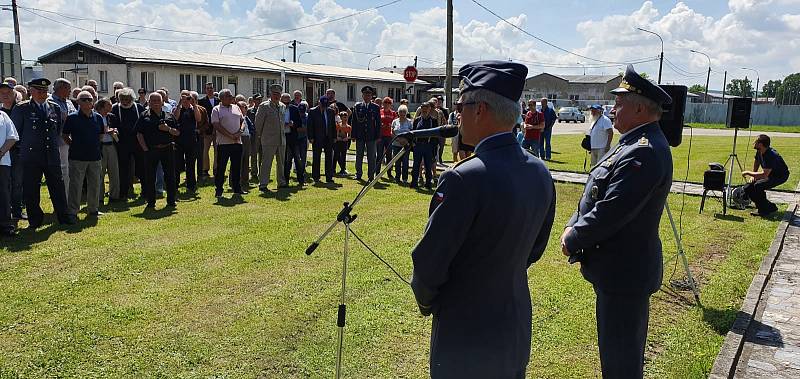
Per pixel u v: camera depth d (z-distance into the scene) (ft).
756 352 14.48
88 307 15.93
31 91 23.86
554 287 18.45
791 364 13.84
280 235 24.18
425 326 15.25
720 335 15.25
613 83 257.34
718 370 13.12
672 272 20.49
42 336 14.06
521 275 7.63
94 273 18.67
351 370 12.92
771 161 30.94
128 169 31.24
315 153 38.93
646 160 9.77
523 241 7.28
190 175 34.24
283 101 36.83
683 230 27.30
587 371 13.19
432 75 211.00
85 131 25.80
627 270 10.14
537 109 48.42
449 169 7.09
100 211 28.25
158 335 14.33
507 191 6.91
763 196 31.24
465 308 7.21
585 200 10.80
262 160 35.19
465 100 7.37
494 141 7.25
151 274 18.80
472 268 7.11
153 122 28.27
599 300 10.54
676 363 13.55
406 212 29.86
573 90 260.83
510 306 7.36
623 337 10.24
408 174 44.47
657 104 10.34
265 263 20.26
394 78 145.07
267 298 16.93
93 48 86.43
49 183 24.71
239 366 12.94
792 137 104.22
